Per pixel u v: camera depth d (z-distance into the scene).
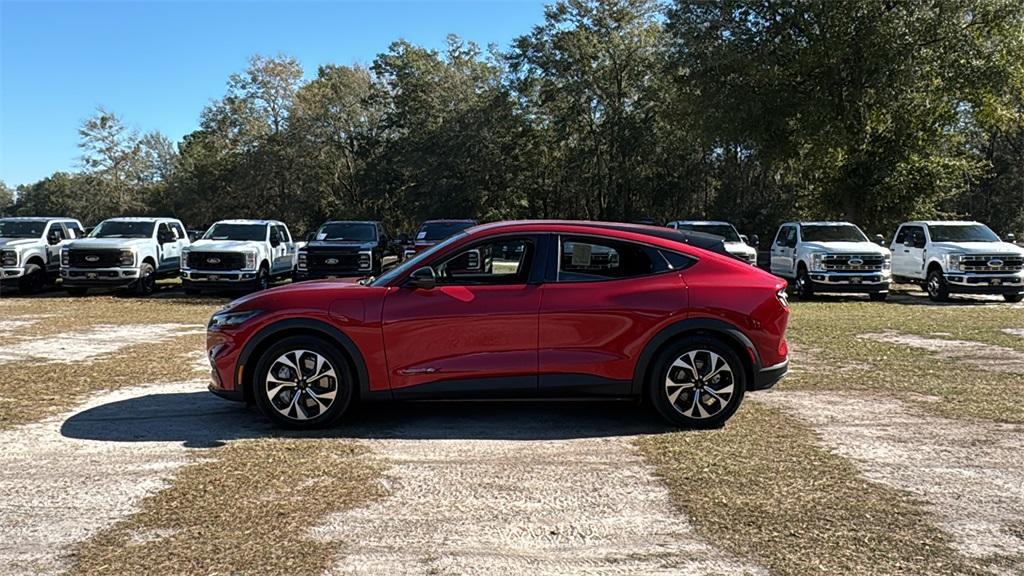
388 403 6.00
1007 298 17.02
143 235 18.52
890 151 26.72
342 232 19.55
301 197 56.38
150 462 4.87
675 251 5.88
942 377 7.73
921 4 24.38
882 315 13.63
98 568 3.35
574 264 5.75
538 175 51.91
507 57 48.03
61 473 4.64
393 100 57.66
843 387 7.25
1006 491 4.42
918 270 17.83
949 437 5.54
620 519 3.98
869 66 24.75
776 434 5.60
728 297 5.72
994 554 3.56
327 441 5.39
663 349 5.71
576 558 3.51
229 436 5.51
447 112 50.88
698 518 4.00
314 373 5.64
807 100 25.91
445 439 5.48
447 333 5.58
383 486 4.46
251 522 3.89
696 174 47.50
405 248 18.33
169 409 6.32
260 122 56.53
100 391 7.00
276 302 5.65
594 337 5.63
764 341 5.76
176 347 9.70
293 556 3.49
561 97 46.81
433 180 49.41
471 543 3.67
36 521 3.89
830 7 24.69
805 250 17.53
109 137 69.75
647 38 43.97
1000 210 44.53
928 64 24.69
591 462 4.95
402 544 3.65
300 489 4.39
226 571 3.33
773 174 39.59
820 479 4.61
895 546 3.65
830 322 12.43
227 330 5.67
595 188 50.00
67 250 17.34
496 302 5.59
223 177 62.66
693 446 5.30
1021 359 8.80
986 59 24.30
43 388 7.11
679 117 31.11
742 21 26.92
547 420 6.04
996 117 26.92
